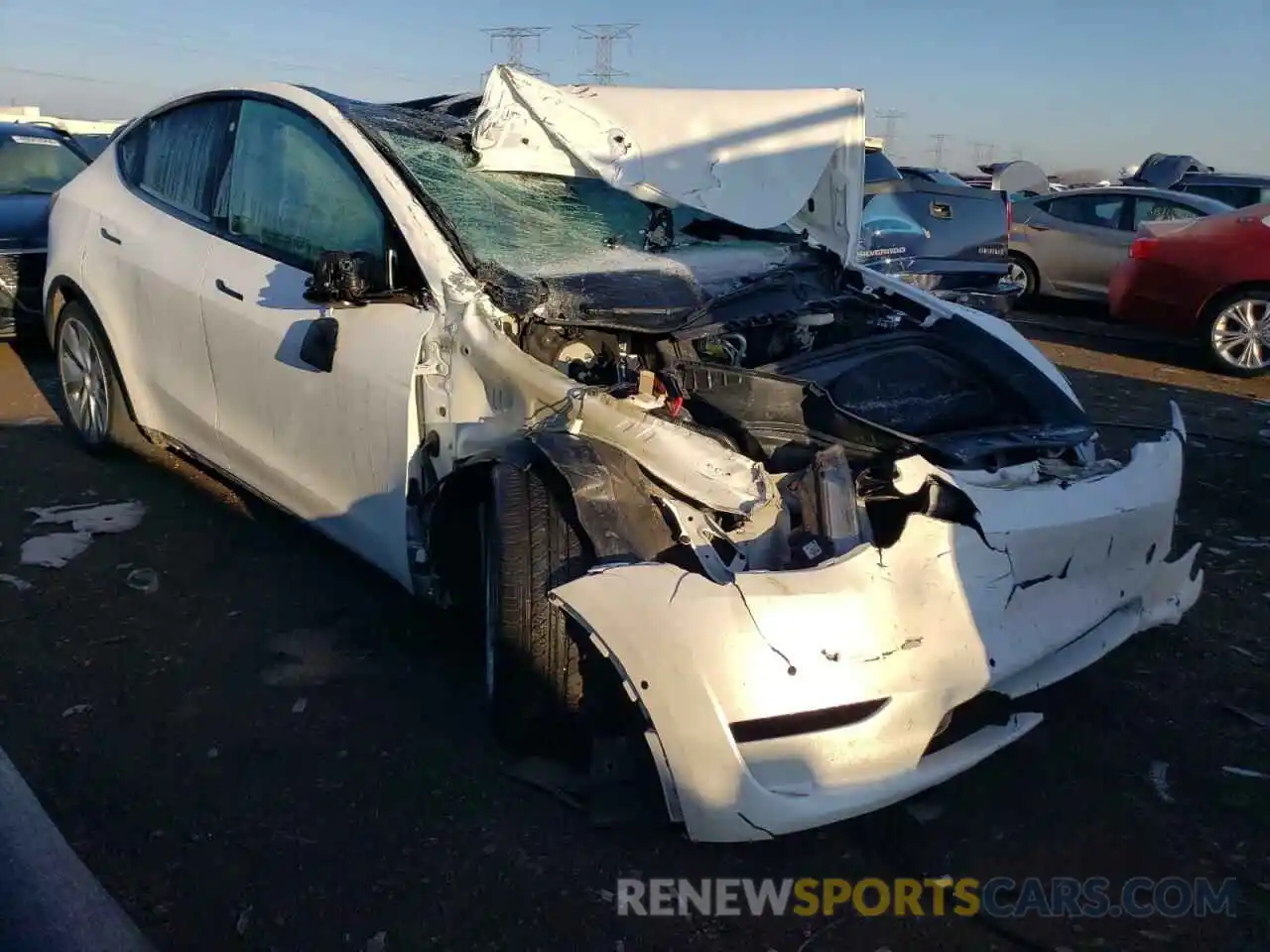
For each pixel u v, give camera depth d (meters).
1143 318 9.13
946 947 2.28
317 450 3.49
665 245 4.01
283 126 3.78
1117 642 2.93
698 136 4.02
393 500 3.19
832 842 2.60
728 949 2.25
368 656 3.35
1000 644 2.57
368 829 2.56
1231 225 8.54
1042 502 2.71
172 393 4.22
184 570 3.92
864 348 3.60
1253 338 8.47
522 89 3.80
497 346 2.92
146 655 3.32
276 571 3.93
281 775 2.76
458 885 2.40
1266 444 6.25
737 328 3.40
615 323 3.11
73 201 4.84
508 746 2.79
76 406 5.03
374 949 2.21
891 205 8.57
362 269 3.10
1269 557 4.46
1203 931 2.33
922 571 2.49
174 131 4.41
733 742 2.29
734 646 2.31
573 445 2.65
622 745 2.62
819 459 2.69
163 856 2.45
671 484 2.62
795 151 4.14
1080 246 11.47
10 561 3.94
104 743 2.87
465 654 3.39
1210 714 3.21
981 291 9.07
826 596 2.39
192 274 3.98
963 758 2.54
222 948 2.19
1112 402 7.39
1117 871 2.52
